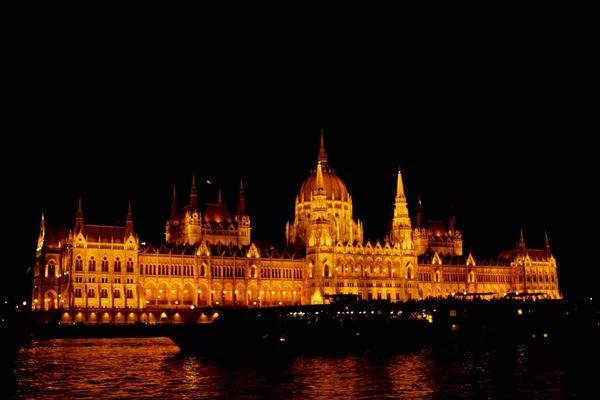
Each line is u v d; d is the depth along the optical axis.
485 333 199.38
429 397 107.06
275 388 115.19
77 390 113.62
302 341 178.25
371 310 195.25
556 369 134.25
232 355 165.50
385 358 156.75
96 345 190.62
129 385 118.19
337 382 120.81
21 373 131.00
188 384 119.19
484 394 109.06
